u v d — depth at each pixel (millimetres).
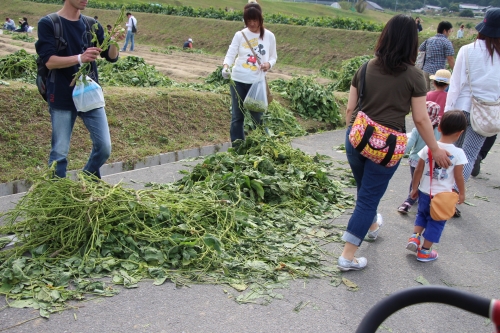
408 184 7223
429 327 3623
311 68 29812
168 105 9375
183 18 39812
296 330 3475
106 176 6855
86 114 5109
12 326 3324
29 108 7812
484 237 5434
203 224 4824
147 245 4391
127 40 27719
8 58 11195
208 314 3604
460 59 6086
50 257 4145
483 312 1652
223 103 10320
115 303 3668
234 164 6281
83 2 4949
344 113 12500
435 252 4773
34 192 4602
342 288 4117
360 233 4262
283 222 5348
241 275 4176
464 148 6340
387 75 4000
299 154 7348
